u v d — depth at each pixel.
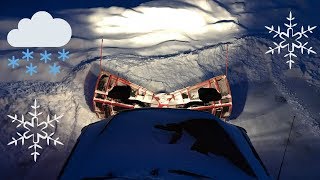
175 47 7.67
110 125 4.05
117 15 8.44
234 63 7.39
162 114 4.23
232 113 6.43
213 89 5.70
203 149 3.77
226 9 8.84
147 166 3.52
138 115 4.21
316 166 5.59
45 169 5.38
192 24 8.34
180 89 6.71
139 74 7.00
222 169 3.60
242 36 8.04
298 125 6.28
